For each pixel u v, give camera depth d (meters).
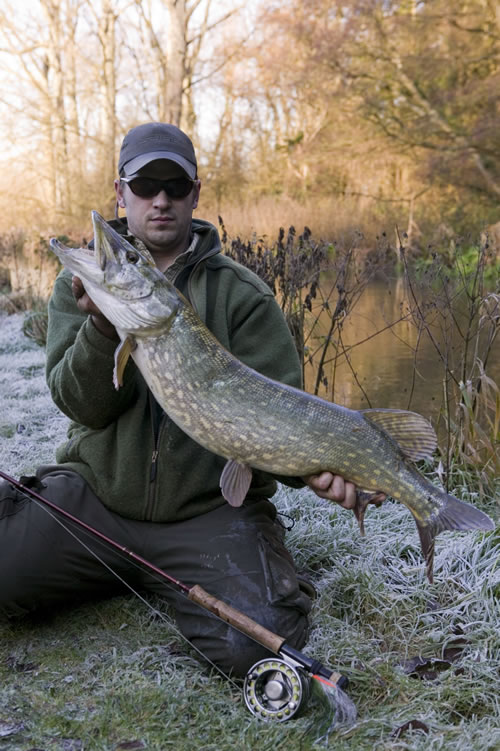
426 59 14.56
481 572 2.72
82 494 2.46
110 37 23.92
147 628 2.45
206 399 2.17
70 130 23.69
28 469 3.95
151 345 2.16
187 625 2.29
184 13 18.31
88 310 2.22
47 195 25.92
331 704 1.94
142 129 2.56
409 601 2.58
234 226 14.31
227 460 2.42
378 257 5.64
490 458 3.67
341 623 2.45
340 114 16.12
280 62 18.30
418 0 15.02
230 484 2.22
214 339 2.21
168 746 1.88
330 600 2.59
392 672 2.17
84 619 2.50
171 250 2.66
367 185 17.17
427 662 2.25
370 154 15.77
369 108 15.42
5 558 2.33
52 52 25.25
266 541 2.38
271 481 2.60
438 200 15.38
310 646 2.32
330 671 2.00
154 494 2.41
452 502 2.18
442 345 5.46
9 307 9.64
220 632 2.18
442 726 1.93
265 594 2.24
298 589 2.32
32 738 1.89
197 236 2.61
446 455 3.77
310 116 25.88
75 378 2.31
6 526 2.36
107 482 2.45
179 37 18.28
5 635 2.41
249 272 2.71
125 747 1.86
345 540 3.02
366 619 2.53
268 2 17.06
